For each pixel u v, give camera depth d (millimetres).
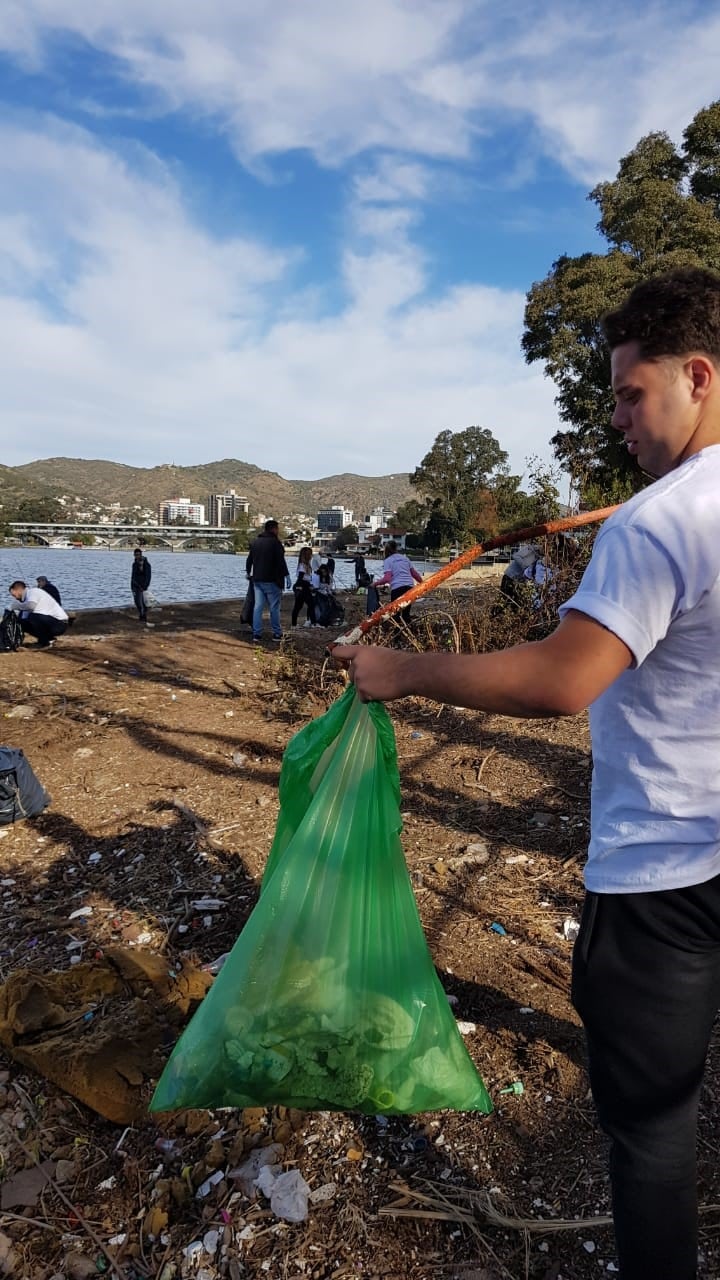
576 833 4074
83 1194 2113
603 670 1275
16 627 9977
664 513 1295
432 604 9008
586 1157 2141
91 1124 2334
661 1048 1433
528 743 5559
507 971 2961
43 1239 1993
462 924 3271
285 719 6418
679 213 21453
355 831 2043
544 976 2920
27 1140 2273
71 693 7320
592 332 21172
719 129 21406
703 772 1361
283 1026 1975
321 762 2201
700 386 1373
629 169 22750
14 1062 2547
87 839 4199
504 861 3799
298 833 2064
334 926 2004
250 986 1993
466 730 5898
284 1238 1955
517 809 4414
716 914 1385
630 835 1411
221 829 4234
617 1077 1470
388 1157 2170
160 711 6676
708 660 1321
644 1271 1471
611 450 19547
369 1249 1918
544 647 1319
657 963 1411
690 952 1410
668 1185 1452
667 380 1380
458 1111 2312
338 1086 1995
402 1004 2031
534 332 23984
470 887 3561
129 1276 1896
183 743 5750
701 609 1292
